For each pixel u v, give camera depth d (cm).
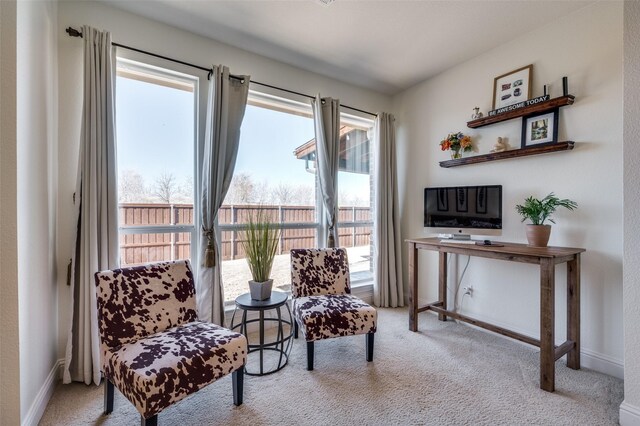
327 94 317
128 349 145
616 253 193
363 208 362
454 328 275
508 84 251
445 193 277
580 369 201
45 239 168
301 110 309
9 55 128
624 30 152
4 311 128
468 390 178
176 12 216
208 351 146
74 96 197
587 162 206
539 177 232
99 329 152
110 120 196
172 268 182
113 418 155
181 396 133
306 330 199
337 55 274
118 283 159
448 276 302
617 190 193
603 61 199
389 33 241
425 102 326
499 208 246
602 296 199
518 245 227
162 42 228
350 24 229
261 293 206
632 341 148
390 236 337
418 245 265
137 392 125
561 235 220
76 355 187
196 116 246
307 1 204
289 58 279
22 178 137
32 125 149
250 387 182
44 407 160
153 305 167
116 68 212
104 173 192
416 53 271
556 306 222
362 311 210
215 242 241
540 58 232
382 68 299
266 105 288
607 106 197
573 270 201
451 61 285
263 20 225
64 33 195
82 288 185
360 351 230
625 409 148
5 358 128
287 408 163
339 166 342
